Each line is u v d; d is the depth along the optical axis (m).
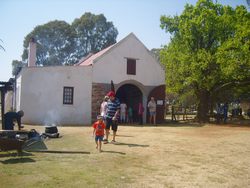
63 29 69.81
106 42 70.75
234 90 33.66
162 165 8.85
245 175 7.98
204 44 28.88
